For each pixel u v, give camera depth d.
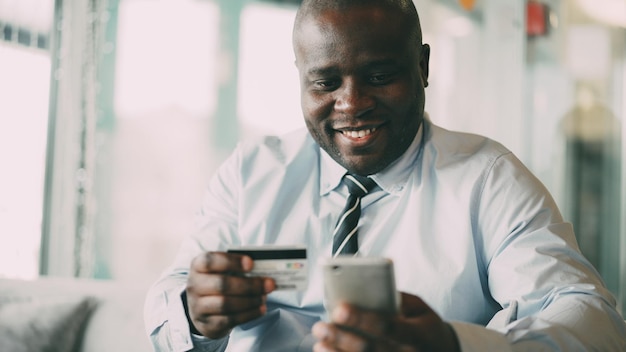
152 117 3.05
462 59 3.03
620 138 2.85
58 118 3.02
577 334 0.89
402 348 0.66
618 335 0.95
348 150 1.10
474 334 0.77
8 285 2.20
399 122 1.08
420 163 1.20
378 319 0.65
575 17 2.88
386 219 1.17
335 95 1.07
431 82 3.04
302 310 1.18
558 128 2.90
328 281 0.68
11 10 2.87
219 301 0.83
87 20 3.03
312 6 1.06
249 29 3.00
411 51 1.06
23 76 2.91
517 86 2.95
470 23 3.01
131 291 2.13
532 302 1.00
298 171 1.26
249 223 1.23
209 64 3.03
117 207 3.05
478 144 1.22
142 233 3.04
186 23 3.04
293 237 1.21
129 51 3.06
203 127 3.03
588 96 2.88
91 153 3.04
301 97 1.12
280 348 1.12
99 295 2.14
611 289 2.81
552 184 2.91
